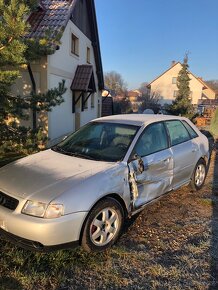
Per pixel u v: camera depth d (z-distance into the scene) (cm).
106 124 463
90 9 1614
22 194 317
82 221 312
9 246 337
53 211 298
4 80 511
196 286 286
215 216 450
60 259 316
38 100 654
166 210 468
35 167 374
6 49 521
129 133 428
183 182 511
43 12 1141
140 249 349
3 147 610
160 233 390
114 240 354
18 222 302
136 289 279
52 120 1127
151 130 448
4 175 365
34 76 1028
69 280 287
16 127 631
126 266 314
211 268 316
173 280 294
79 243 321
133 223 417
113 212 352
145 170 403
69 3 1191
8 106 592
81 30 1503
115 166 368
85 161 387
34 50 605
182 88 2647
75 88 1352
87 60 1684
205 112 2750
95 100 1945
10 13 518
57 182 329
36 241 298
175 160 468
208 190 574
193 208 480
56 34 677
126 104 3719
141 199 400
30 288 273
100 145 425
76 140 458
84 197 316
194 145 535
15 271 292
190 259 331
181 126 534
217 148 1059
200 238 380
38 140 657
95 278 292
